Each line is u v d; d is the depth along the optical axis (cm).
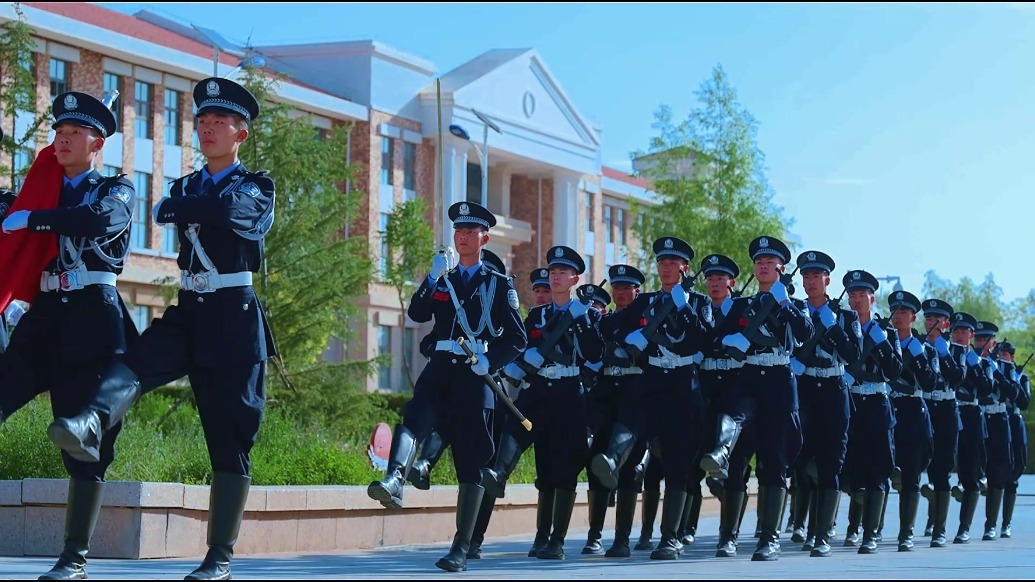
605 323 1479
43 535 1313
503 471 1326
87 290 906
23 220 883
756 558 1370
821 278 1514
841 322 1512
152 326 905
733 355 1352
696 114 5003
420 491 1608
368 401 3167
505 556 1455
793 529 1838
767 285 1416
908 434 1698
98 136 924
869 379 1597
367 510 1530
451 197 5891
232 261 903
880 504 1589
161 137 4769
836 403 1494
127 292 4638
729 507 1447
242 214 889
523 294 6669
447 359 1152
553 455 1402
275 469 1702
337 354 5494
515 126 6234
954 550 1652
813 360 1499
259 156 3131
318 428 2477
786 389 1384
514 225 6431
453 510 1680
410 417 1128
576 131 6675
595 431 1473
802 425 1497
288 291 3069
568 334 1392
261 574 1093
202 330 899
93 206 888
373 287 5606
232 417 906
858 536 1786
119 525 1266
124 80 4634
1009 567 1259
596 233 7000
